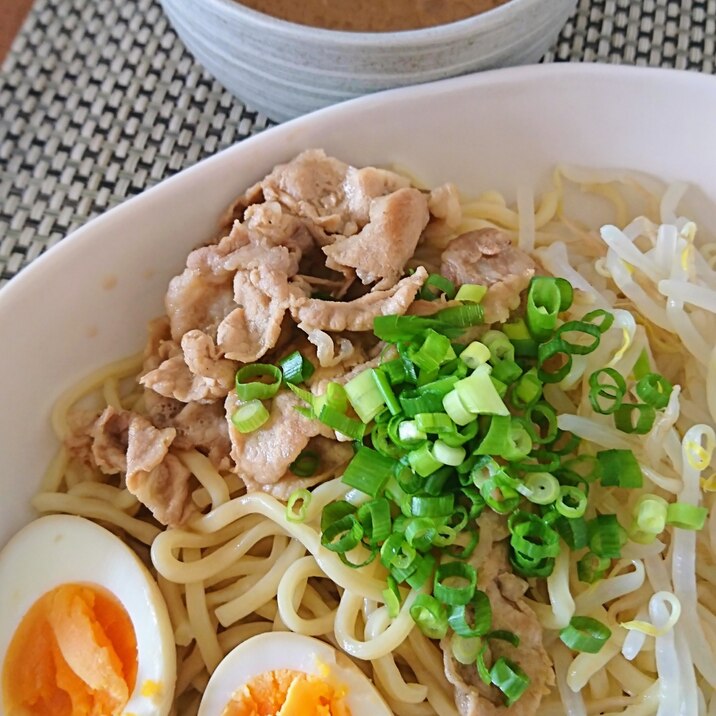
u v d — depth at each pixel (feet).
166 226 0.80
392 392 0.73
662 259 0.85
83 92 0.99
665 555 0.79
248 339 0.77
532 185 0.89
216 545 0.80
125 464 0.79
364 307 0.76
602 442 0.78
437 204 0.84
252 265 0.78
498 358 0.77
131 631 0.74
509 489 0.71
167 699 0.71
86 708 0.74
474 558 0.74
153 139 0.97
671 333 0.85
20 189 0.94
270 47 0.78
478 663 0.71
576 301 0.84
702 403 0.83
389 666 0.74
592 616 0.76
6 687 0.75
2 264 0.91
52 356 0.79
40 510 0.81
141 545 0.82
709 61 1.01
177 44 1.01
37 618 0.76
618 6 1.03
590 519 0.77
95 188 0.95
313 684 0.71
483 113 0.84
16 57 1.01
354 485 0.73
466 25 0.76
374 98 0.80
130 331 0.83
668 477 0.79
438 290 0.80
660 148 0.87
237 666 0.72
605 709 0.76
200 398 0.78
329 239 0.80
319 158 0.81
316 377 0.76
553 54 1.00
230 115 0.98
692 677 0.74
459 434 0.71
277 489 0.76
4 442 0.78
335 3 0.82
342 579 0.74
